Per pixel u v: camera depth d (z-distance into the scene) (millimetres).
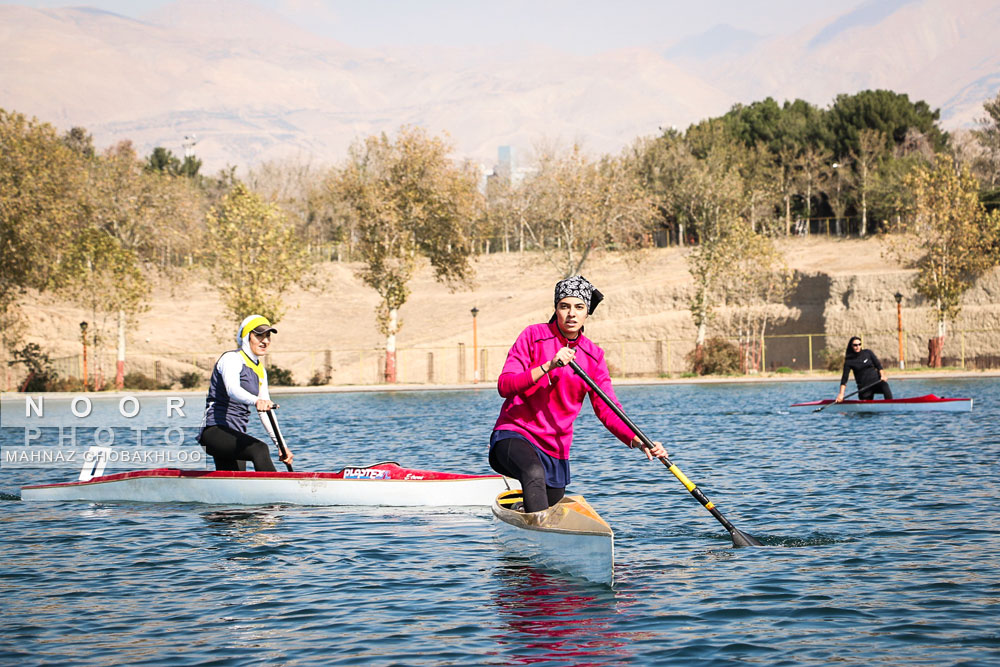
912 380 71375
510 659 9602
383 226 85000
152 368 93375
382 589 12367
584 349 12984
